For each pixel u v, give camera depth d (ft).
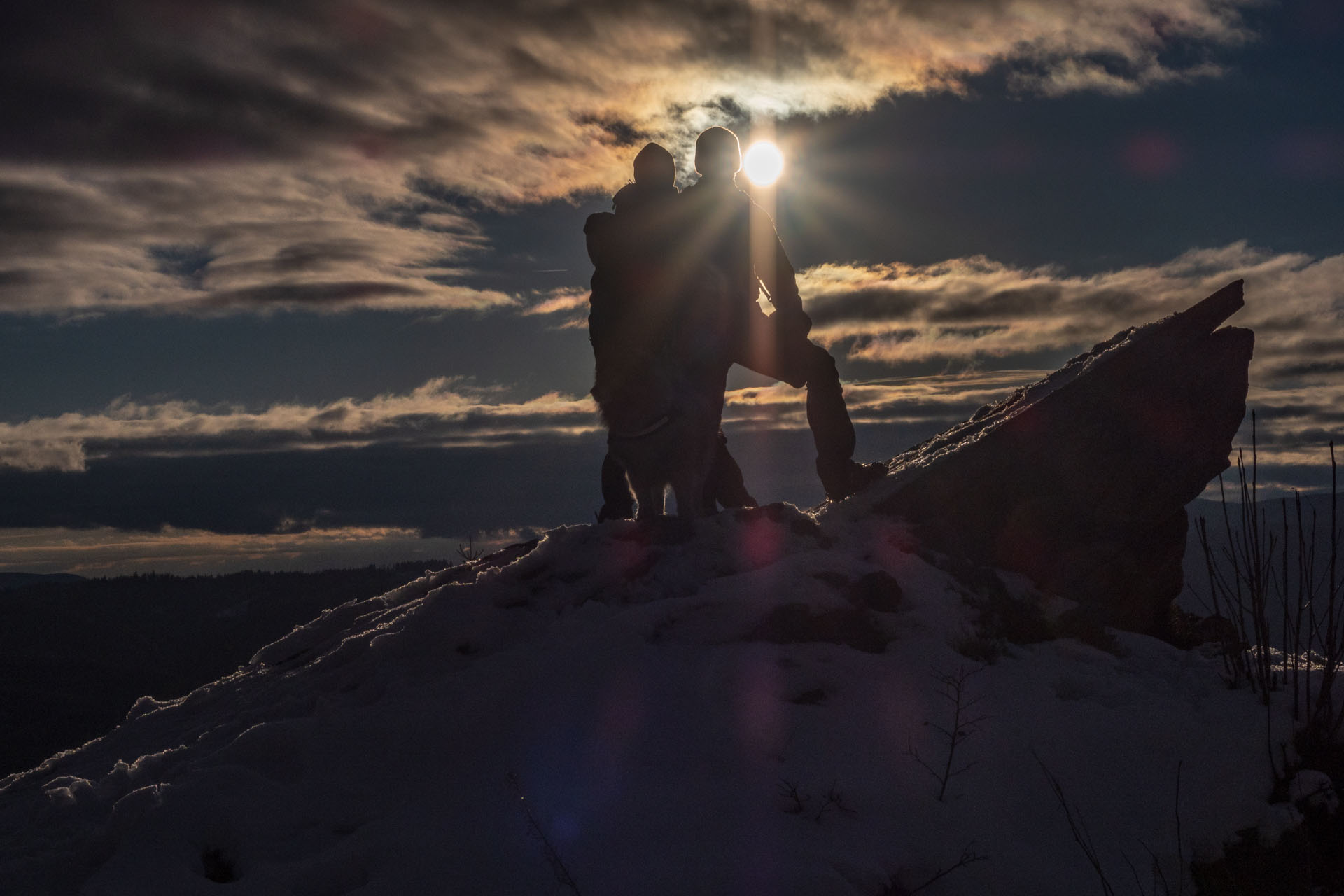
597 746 13.96
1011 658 17.85
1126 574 22.65
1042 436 22.29
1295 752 15.80
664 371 19.21
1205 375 22.94
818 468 23.15
